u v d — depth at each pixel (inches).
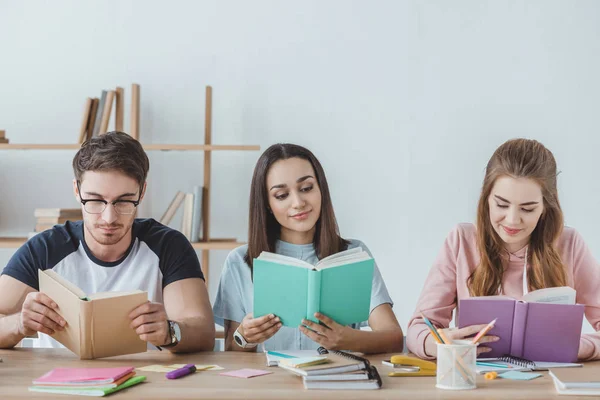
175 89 140.8
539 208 74.7
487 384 58.9
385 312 81.7
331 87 139.7
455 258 81.9
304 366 58.6
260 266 68.3
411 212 138.9
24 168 142.1
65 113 142.0
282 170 80.4
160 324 68.9
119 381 56.6
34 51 142.3
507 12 138.3
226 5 140.7
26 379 59.8
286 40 140.2
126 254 82.8
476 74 138.4
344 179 139.6
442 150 138.5
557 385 56.7
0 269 141.4
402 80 139.2
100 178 74.9
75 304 66.7
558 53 137.8
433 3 138.9
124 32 141.4
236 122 140.3
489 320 67.4
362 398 54.0
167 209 134.0
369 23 139.3
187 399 53.6
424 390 56.7
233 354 73.1
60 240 82.5
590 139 137.3
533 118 137.8
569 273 79.9
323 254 83.0
